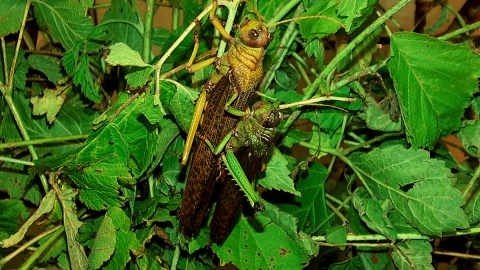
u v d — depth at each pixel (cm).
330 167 37
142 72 28
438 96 32
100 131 29
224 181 29
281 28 35
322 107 35
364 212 34
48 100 34
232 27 28
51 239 32
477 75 31
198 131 28
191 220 28
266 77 34
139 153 31
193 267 34
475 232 33
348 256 38
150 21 33
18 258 48
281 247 33
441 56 31
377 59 38
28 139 32
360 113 35
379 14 34
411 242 34
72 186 33
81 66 32
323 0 32
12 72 33
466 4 41
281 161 32
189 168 31
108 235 30
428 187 33
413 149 33
